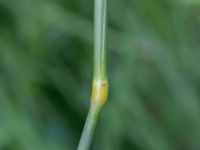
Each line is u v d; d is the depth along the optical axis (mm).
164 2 241
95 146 241
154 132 238
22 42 231
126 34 236
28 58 231
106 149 231
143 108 235
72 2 241
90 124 113
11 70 226
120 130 233
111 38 235
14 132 219
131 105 234
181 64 242
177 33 242
